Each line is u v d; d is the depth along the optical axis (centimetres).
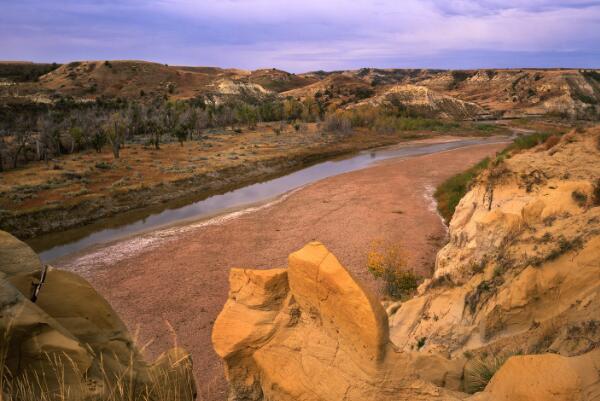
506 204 2156
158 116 11569
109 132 7369
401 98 19662
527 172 2212
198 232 4047
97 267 3262
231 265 3225
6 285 364
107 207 4853
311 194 5466
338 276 506
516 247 1138
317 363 507
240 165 7025
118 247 3706
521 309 929
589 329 668
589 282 845
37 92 18475
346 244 3584
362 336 482
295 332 545
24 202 4612
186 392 464
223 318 582
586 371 438
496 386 487
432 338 1125
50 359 343
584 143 2288
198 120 11206
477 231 1448
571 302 842
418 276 2767
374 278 2794
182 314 2484
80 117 10100
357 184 5941
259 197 5488
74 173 5819
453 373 723
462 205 2669
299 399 500
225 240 3791
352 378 479
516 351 829
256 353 550
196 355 2053
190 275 3050
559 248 952
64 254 3603
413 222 4119
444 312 1255
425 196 5125
